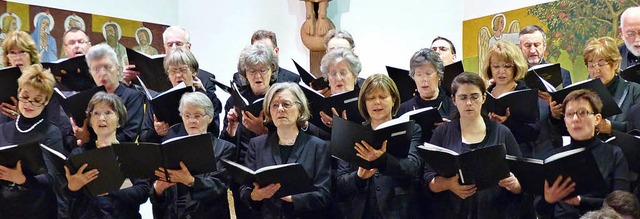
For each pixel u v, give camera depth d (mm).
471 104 4195
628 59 5426
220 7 8828
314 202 4230
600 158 4145
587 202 4016
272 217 4297
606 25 6664
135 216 4531
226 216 4551
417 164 4266
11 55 5211
